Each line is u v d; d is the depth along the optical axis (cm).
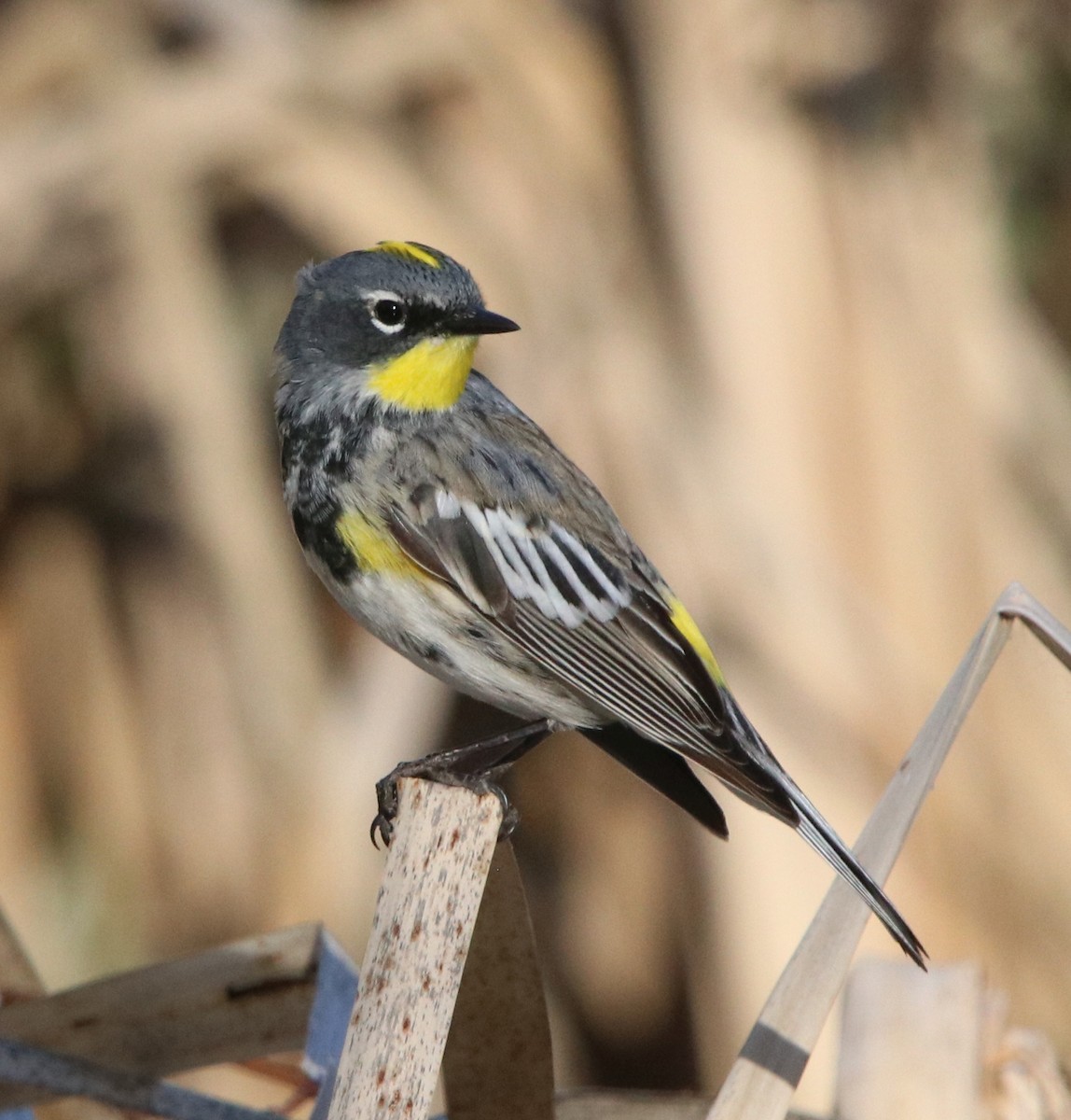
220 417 1249
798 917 1014
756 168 1102
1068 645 601
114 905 1270
